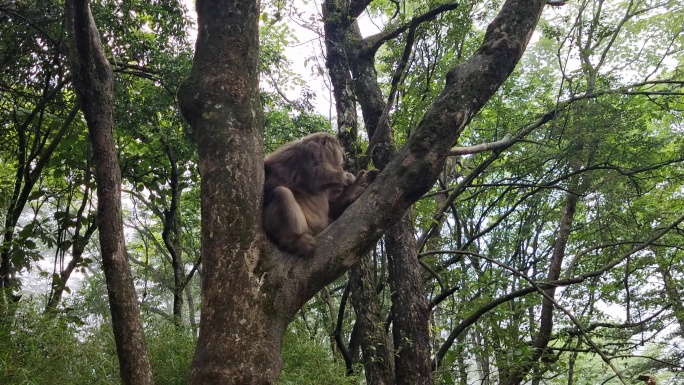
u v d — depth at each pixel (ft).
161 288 49.49
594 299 43.98
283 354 24.64
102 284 30.58
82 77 17.17
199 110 12.41
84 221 35.09
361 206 12.96
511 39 14.58
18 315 17.89
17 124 32.91
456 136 13.53
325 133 18.80
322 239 12.60
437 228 43.21
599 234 49.32
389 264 28.32
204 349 11.03
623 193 43.75
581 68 38.32
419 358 26.58
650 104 45.85
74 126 34.32
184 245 49.90
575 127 38.24
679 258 48.75
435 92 34.42
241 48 12.67
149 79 37.42
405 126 33.45
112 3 33.01
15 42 31.96
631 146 40.52
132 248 63.31
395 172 13.10
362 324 27.53
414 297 27.25
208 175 12.07
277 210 13.12
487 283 35.86
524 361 35.06
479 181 47.67
